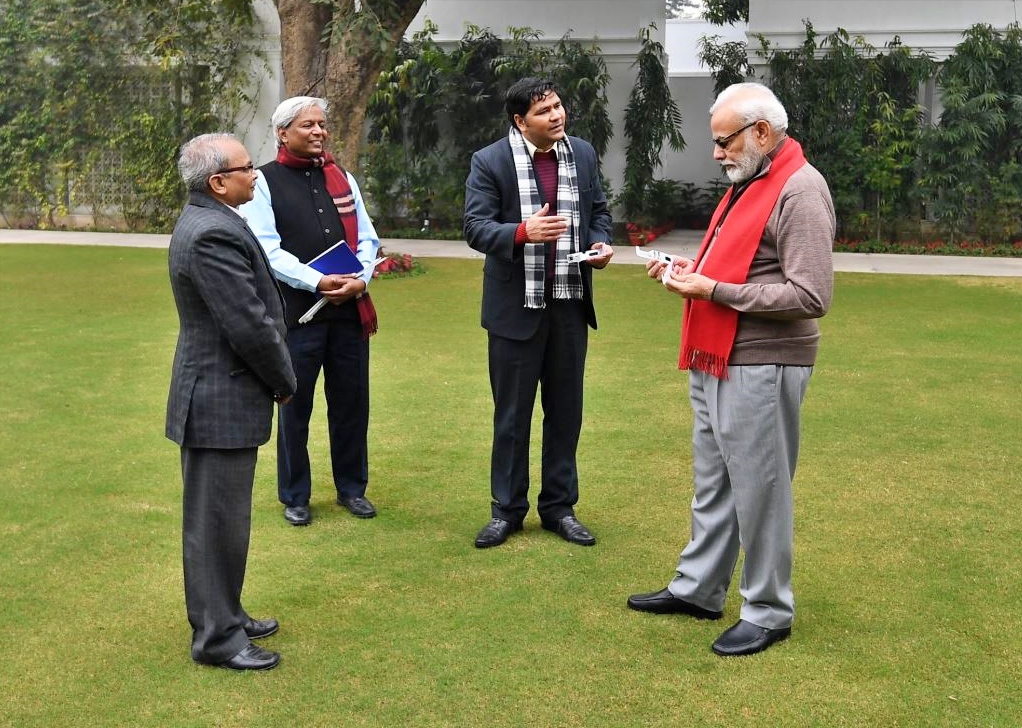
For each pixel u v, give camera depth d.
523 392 4.00
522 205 3.91
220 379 2.98
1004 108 13.37
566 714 2.81
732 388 3.11
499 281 3.96
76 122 15.59
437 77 14.47
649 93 14.12
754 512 3.11
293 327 4.16
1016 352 7.41
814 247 2.96
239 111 15.03
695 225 16.59
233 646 3.06
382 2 10.64
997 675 3.00
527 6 14.53
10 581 3.63
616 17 14.21
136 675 3.02
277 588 3.62
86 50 15.43
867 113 13.59
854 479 4.71
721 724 2.76
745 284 3.06
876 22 13.62
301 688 2.95
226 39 14.77
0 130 15.86
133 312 8.89
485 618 3.39
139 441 5.29
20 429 5.46
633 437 5.39
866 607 3.44
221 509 3.02
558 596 3.56
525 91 3.84
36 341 7.68
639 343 7.81
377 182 14.87
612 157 14.52
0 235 15.07
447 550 3.97
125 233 15.59
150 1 13.78
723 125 3.05
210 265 2.88
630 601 3.46
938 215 13.55
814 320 3.14
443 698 2.89
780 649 3.17
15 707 2.84
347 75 10.68
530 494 4.64
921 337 7.96
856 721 2.77
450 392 6.31
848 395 6.20
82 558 3.84
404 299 9.73
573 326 4.01
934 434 5.40
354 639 3.24
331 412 4.34
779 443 3.09
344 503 4.43
